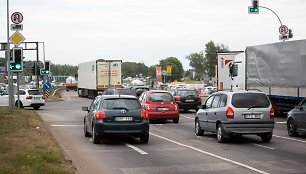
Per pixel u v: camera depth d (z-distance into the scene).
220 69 53.75
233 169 16.45
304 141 25.05
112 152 21.12
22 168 14.66
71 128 33.06
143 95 39.03
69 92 149.75
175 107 37.56
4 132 25.12
